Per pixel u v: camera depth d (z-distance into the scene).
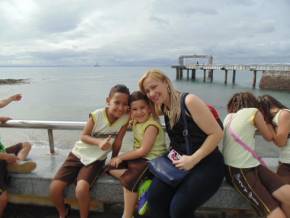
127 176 2.65
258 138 4.55
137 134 2.82
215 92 36.78
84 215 2.76
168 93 2.53
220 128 2.41
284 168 2.75
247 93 2.80
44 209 3.16
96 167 2.82
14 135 9.78
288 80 35.53
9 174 3.02
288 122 2.69
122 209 3.14
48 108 24.33
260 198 2.36
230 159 2.56
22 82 74.25
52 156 3.54
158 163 2.54
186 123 2.45
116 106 2.83
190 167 2.37
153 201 2.46
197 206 2.37
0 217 2.88
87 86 54.44
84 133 2.94
